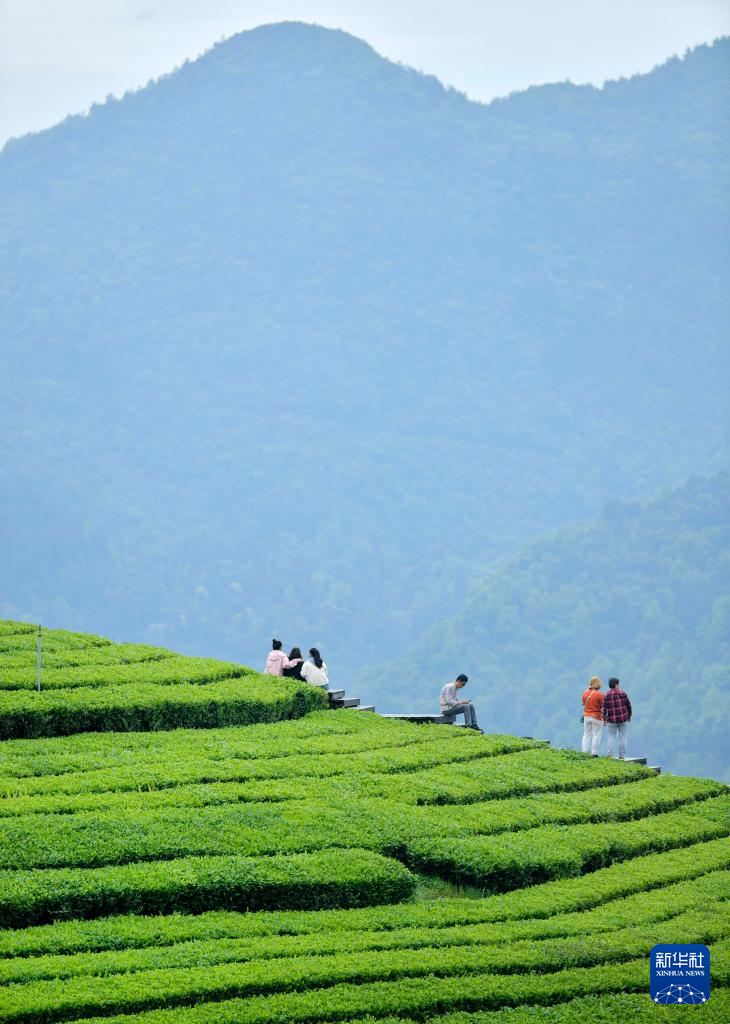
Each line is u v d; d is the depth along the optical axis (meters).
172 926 44.12
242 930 44.62
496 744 72.94
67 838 48.28
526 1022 40.91
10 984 39.22
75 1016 38.31
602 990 43.72
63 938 42.28
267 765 61.56
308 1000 40.12
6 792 53.19
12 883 44.47
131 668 72.94
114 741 63.00
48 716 63.16
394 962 43.16
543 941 46.81
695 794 69.69
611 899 53.75
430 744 70.81
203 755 62.09
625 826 62.50
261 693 72.12
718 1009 43.16
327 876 48.31
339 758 64.75
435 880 53.44
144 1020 38.16
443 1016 40.94
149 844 48.75
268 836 51.47
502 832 58.28
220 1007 39.25
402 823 55.72
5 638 76.19
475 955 44.59
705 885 55.94
